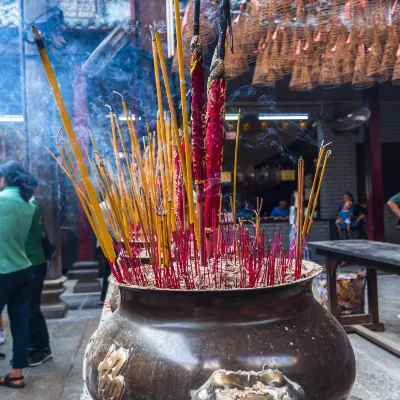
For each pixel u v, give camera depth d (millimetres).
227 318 632
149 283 704
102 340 715
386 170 5789
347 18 2145
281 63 2424
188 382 593
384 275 4559
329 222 5469
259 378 579
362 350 2518
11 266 2191
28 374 2402
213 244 805
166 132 968
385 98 5062
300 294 698
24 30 2633
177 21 677
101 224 722
